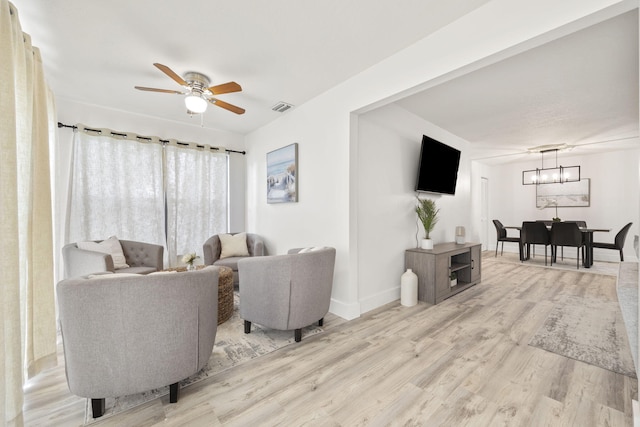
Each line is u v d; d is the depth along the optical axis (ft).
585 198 20.49
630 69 8.23
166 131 13.08
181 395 5.34
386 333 8.02
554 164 21.76
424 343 7.38
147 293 4.58
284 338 7.75
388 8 6.03
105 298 4.37
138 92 10.06
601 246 17.44
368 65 8.35
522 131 14.34
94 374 4.50
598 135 14.99
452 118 12.52
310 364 6.40
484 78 8.80
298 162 11.56
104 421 4.68
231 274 9.37
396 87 7.72
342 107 9.43
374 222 10.33
